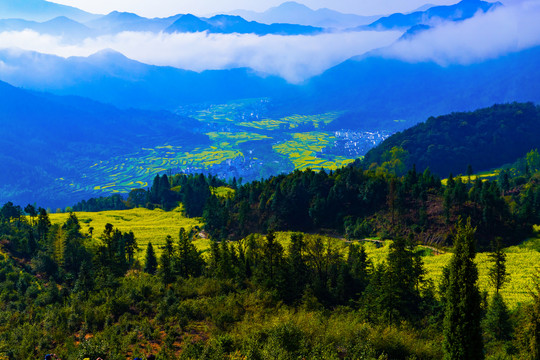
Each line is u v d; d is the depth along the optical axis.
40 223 112.81
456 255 37.31
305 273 77.81
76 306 54.00
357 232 132.25
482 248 116.31
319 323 45.09
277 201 149.50
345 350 39.69
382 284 64.88
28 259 93.75
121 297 54.12
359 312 64.38
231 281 68.81
